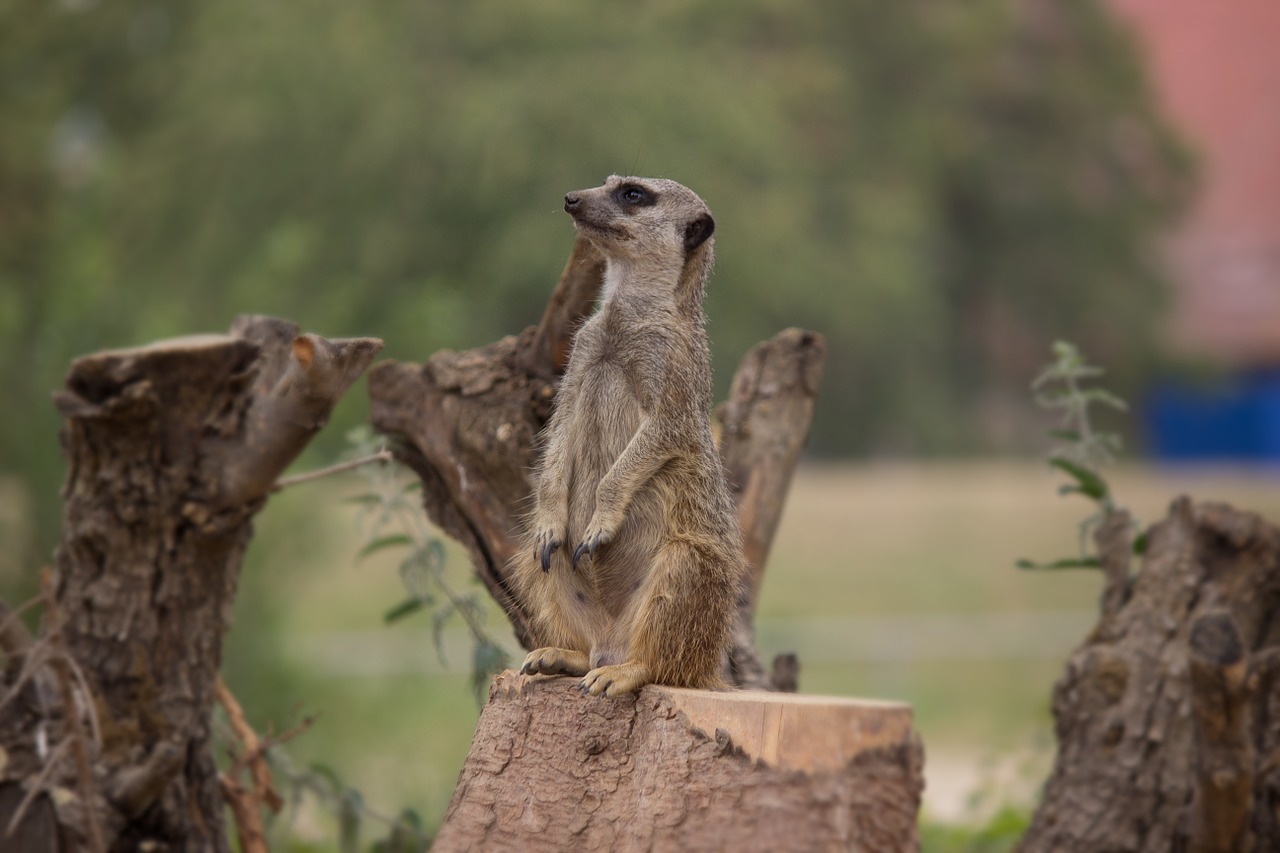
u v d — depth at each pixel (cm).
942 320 3741
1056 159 4097
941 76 3600
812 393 797
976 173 3919
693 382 633
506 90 1939
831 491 3222
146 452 626
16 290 1638
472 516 709
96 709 620
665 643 575
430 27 2275
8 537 1217
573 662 582
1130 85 4166
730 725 492
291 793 888
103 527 628
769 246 2177
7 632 627
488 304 1511
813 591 2064
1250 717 656
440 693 1234
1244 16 5569
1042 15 4103
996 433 4172
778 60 2822
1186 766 660
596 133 1623
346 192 2189
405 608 782
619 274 659
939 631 1666
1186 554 704
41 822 593
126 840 628
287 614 1217
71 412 612
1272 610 694
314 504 1222
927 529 2566
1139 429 4644
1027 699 1421
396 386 723
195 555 643
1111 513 758
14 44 2844
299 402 599
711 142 2055
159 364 616
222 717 909
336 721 1141
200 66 2653
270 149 2372
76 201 2231
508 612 709
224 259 2309
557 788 538
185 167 2478
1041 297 4088
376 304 2003
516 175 1536
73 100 3134
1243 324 4644
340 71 2314
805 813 471
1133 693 682
